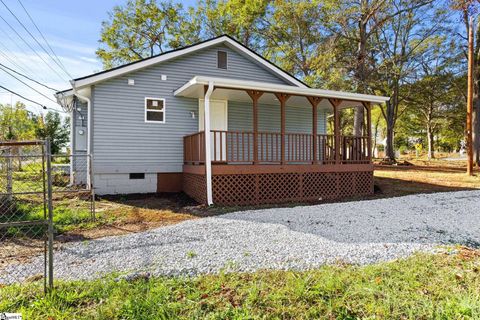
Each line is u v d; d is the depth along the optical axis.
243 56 10.34
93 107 8.33
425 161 24.08
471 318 2.15
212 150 9.54
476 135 18.62
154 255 3.63
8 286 2.79
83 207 6.89
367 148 9.24
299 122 11.04
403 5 17.72
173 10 20.61
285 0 17.73
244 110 10.12
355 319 2.21
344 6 16.64
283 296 2.52
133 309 2.30
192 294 2.57
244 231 4.76
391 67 19.55
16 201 6.60
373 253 3.67
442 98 22.89
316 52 17.61
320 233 4.64
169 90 9.20
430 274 2.97
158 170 9.02
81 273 3.09
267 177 7.84
